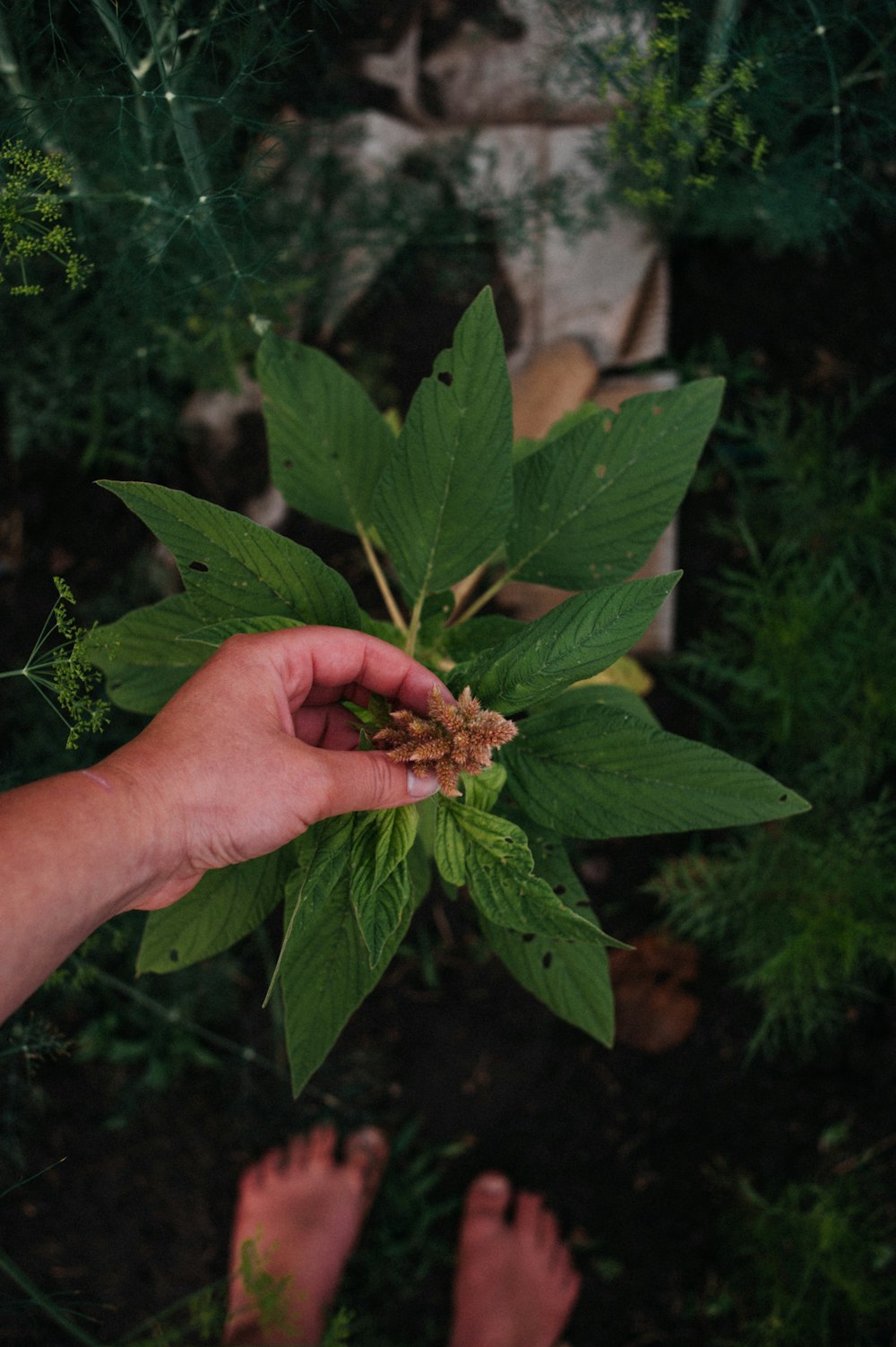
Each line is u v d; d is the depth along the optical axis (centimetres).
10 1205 246
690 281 261
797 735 252
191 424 244
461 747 108
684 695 258
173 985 243
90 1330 244
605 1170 259
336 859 114
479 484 133
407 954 257
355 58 235
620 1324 256
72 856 99
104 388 237
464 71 237
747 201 233
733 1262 253
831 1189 247
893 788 256
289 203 233
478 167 243
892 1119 253
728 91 177
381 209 236
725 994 258
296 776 111
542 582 150
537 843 135
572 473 141
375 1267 258
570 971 135
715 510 262
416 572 142
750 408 263
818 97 212
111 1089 250
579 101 238
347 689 135
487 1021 259
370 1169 255
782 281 259
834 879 237
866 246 256
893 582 254
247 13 161
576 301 250
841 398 262
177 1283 250
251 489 246
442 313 249
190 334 230
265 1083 255
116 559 247
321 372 158
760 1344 247
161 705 152
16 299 223
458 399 126
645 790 121
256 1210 250
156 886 114
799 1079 257
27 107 175
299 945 125
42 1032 174
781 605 246
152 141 180
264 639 118
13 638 244
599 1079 260
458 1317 251
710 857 257
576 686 146
